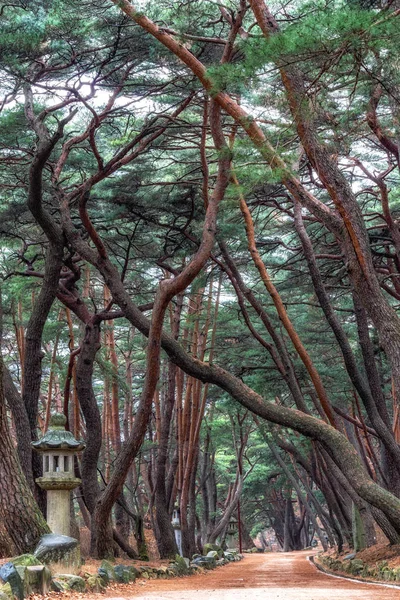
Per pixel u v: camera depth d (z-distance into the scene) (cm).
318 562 3055
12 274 2228
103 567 1420
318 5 1350
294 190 1700
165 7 1638
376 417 2098
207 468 4119
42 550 1122
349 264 1656
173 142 2189
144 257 2405
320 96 1605
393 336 1609
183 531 2689
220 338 2928
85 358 2091
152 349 1675
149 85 1862
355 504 2341
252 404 1770
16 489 1213
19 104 1981
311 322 2980
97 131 2291
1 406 1234
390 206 2312
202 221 2202
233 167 1563
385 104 2059
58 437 1352
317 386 2016
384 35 1180
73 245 1908
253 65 1228
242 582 1728
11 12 1560
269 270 2859
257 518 7175
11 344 3281
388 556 1991
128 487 2998
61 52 1733
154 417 3241
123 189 2050
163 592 1223
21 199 2141
